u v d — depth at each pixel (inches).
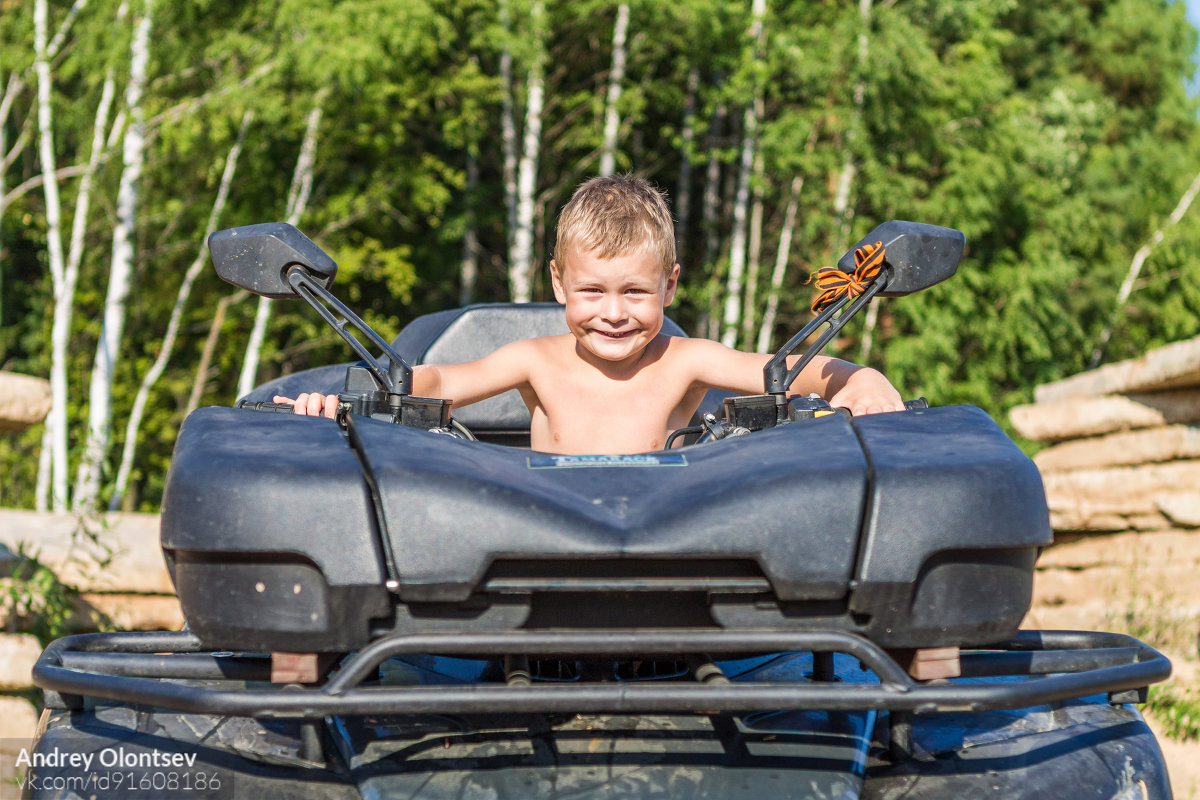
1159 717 180.4
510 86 706.8
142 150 584.1
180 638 80.9
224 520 60.4
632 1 669.3
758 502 61.3
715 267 774.5
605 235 86.3
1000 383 889.5
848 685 58.4
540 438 100.3
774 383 83.3
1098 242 947.3
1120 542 302.0
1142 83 1059.9
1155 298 992.2
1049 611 292.8
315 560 59.4
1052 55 1015.6
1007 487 63.3
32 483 666.2
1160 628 256.8
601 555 59.4
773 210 859.4
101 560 224.4
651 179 868.0
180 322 754.8
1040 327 808.9
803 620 62.1
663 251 89.0
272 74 605.9
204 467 62.5
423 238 799.1
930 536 61.3
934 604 62.0
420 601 60.3
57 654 72.3
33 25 633.6
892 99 704.4
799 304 789.2
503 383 98.7
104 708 71.7
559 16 706.8
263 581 60.6
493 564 60.5
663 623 64.1
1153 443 299.0
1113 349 976.9
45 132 606.9
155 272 745.6
